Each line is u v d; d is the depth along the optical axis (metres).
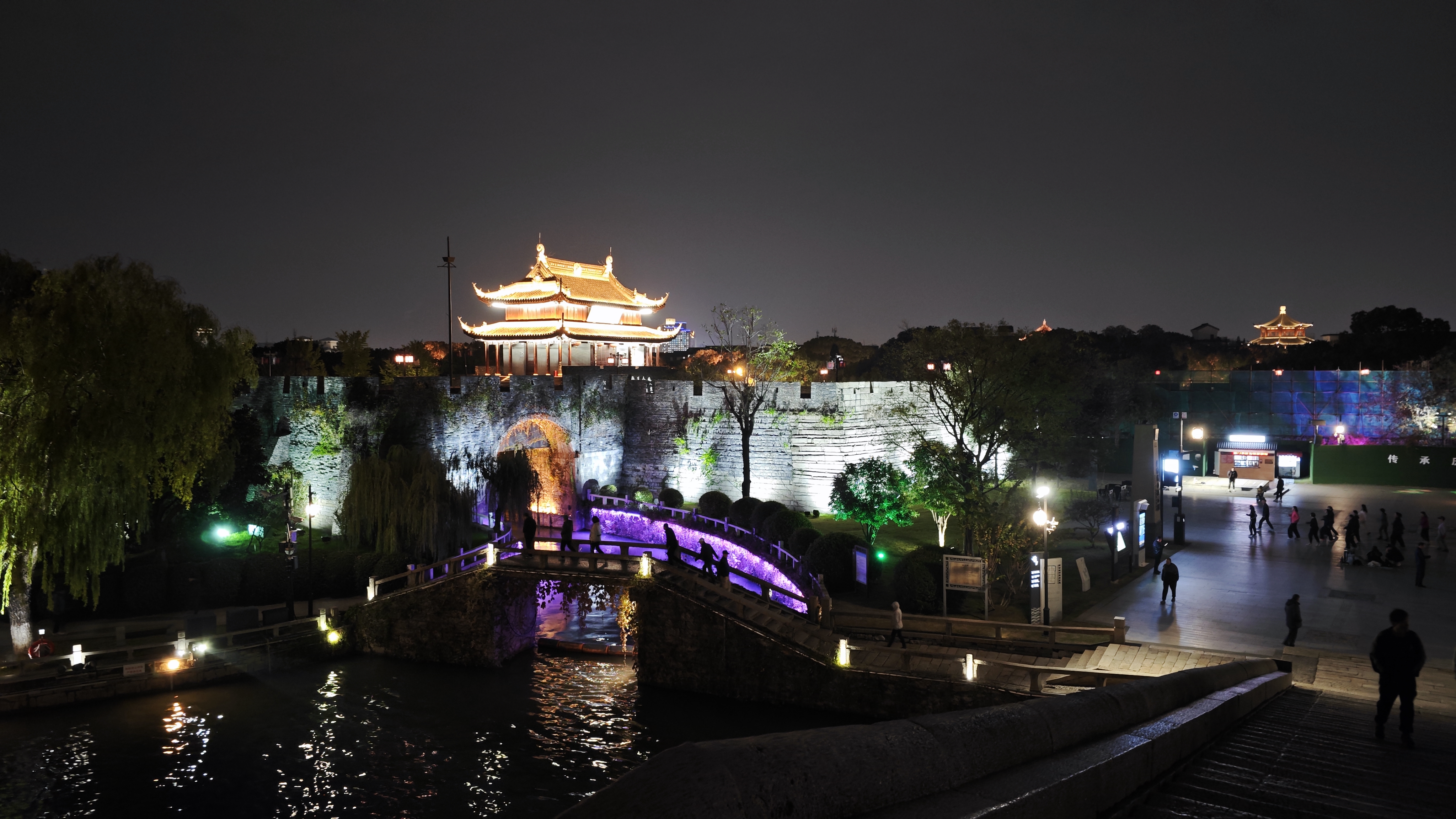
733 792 2.80
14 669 29.97
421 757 27.83
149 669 31.50
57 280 31.06
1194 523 53.22
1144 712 7.61
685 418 62.59
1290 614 28.20
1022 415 47.03
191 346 34.38
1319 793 7.96
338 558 41.41
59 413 30.27
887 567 43.06
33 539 30.67
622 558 36.03
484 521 53.62
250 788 25.48
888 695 29.06
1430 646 28.09
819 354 116.50
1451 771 10.41
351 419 50.25
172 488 37.16
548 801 25.27
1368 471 69.56
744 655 31.95
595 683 34.41
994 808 3.75
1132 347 115.19
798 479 58.97
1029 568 36.59
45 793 24.70
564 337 84.06
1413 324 102.12
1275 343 148.38
